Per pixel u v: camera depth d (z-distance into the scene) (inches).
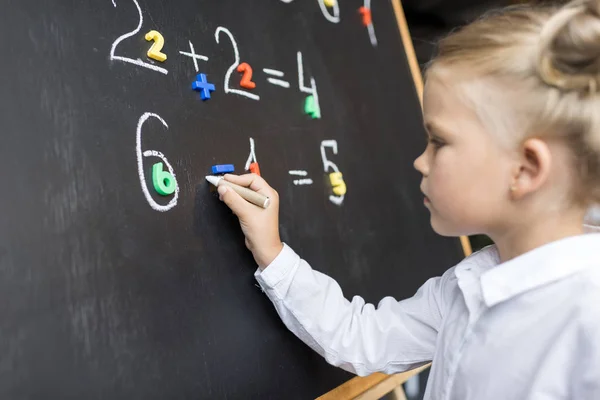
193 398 18.6
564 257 16.7
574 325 15.7
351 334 22.6
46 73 16.9
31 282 15.4
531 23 16.8
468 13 47.9
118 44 19.2
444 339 20.3
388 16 37.3
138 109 19.3
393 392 34.0
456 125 17.0
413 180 34.5
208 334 19.7
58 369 15.5
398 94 35.7
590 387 15.0
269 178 24.3
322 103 29.1
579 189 16.3
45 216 16.0
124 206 18.1
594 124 15.1
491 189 16.9
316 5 30.8
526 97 15.7
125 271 17.7
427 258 33.4
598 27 15.1
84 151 17.4
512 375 17.0
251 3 26.2
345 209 28.5
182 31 21.9
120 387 16.8
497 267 18.1
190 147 20.9
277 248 21.4
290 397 22.2
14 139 15.8
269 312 22.4
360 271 28.0
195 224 20.3
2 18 16.3
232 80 23.7
